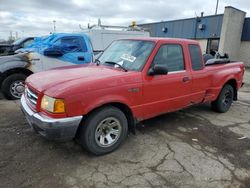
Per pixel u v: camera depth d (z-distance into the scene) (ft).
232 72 19.65
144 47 13.94
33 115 10.92
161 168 11.19
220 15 71.97
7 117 16.93
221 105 19.67
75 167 11.02
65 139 10.71
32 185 9.65
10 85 21.36
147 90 13.09
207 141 14.34
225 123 17.62
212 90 18.03
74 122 10.56
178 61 15.05
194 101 16.67
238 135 15.44
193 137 14.82
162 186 9.89
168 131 15.58
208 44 77.30
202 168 11.33
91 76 11.80
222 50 68.90
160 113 14.48
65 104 10.27
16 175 10.23
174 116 18.67
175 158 12.14
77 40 25.18
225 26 67.82
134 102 12.68
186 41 15.76
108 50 15.96
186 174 10.79
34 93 11.49
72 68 14.12
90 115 11.33
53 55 22.99
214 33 74.23
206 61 19.27
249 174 11.02
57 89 10.49
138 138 14.30
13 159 11.44
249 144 14.15
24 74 22.02
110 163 11.46
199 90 16.75
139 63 13.29
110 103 11.98
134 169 11.03
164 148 13.16
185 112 19.89
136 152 12.60
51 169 10.78
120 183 9.99
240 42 74.33
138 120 13.35
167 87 14.16
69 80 11.24
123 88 11.98
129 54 14.10
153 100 13.60
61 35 24.86
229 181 10.43
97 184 9.89
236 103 24.17
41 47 24.17
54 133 10.36
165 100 14.30
